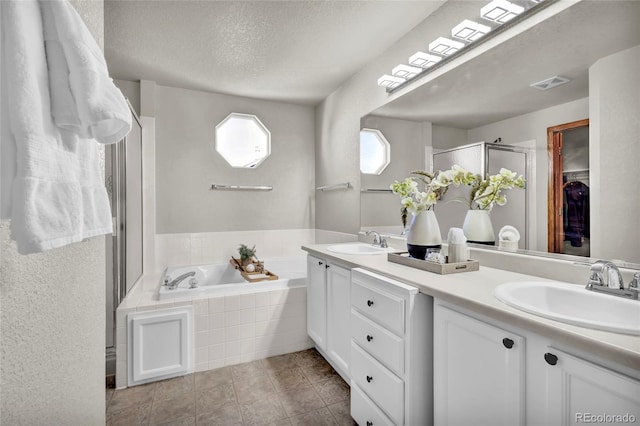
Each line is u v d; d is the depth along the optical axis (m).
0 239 0.51
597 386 0.73
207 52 2.54
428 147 2.09
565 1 1.33
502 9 1.47
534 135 1.46
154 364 2.13
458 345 1.10
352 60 2.68
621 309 0.96
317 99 3.60
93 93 0.54
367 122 2.75
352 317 1.67
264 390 2.03
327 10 2.03
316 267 2.37
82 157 0.63
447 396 1.14
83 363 0.92
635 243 1.11
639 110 1.10
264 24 2.17
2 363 0.51
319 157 3.73
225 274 3.29
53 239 0.49
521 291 1.14
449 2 1.92
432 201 1.69
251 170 3.57
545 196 1.40
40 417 0.65
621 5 1.16
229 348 2.36
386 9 2.03
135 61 2.69
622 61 1.15
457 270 1.48
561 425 0.80
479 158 1.73
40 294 0.65
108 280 2.25
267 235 3.65
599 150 1.21
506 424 0.93
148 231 3.10
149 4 1.96
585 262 1.26
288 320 2.55
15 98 0.45
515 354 0.90
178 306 2.22
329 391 2.02
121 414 1.80
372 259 1.90
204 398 1.95
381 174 2.56
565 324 0.81
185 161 3.29
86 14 0.96
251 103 3.57
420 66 2.05
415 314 1.26
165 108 3.21
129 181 2.52
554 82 1.37
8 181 0.44
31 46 0.48
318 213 3.75
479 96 1.73
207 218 3.39
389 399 1.35
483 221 1.71
